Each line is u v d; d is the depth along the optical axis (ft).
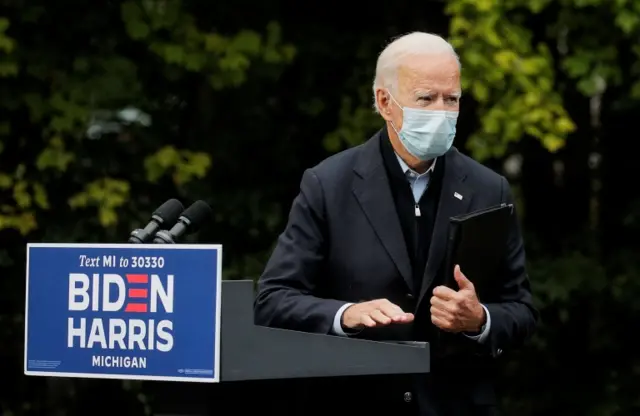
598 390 82.02
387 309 36.35
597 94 80.69
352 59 81.41
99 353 33.30
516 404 82.07
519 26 71.61
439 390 39.60
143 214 78.43
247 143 81.92
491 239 37.81
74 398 81.15
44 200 76.43
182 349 32.50
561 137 71.41
